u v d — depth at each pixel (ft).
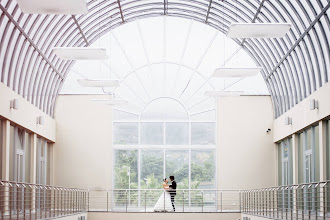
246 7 86.63
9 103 70.79
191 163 104.01
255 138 102.12
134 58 104.94
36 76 86.38
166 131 104.94
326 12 64.44
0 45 66.69
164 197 90.43
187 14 100.94
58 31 85.61
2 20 63.93
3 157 70.08
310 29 71.82
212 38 103.71
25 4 49.85
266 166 101.24
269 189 70.54
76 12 52.34
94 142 102.32
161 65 105.40
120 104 93.61
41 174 95.61
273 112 102.37
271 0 78.38
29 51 78.48
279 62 91.20
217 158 102.06
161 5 98.02
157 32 104.22
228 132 102.53
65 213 75.92
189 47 104.58
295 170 86.07
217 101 103.45
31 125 83.25
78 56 67.92
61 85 102.27
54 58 92.84
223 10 93.61
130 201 101.96
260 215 71.51
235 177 101.40
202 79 104.99
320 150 71.05
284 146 96.48
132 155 104.17
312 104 72.23
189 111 104.99
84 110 102.94
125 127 104.68
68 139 102.17
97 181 101.50
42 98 92.58
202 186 103.40
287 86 91.81
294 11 73.26
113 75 104.94
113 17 97.81
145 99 105.40
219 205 100.78
